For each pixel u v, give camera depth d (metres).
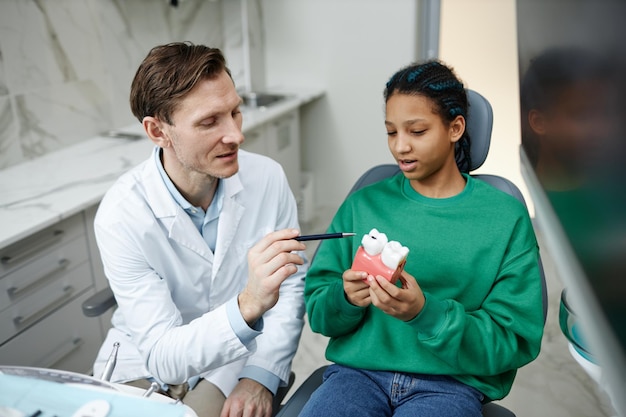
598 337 0.47
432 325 0.98
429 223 1.11
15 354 1.66
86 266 1.90
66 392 0.74
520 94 0.96
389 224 1.13
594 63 0.49
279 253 0.98
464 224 1.09
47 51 2.25
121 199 1.17
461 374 1.05
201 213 1.22
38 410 0.71
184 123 1.02
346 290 1.01
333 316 1.08
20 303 1.65
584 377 2.02
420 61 1.09
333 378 1.11
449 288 1.08
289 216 1.37
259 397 1.16
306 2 3.34
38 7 2.18
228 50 3.51
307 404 1.06
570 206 0.58
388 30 3.25
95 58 2.51
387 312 0.96
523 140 0.95
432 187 1.13
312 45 3.41
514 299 1.03
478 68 3.07
